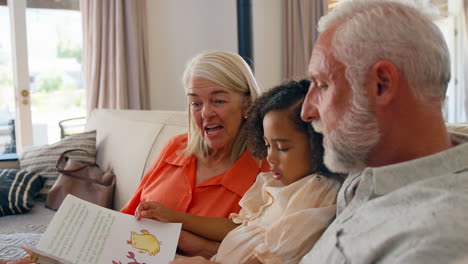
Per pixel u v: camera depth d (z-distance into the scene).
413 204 0.65
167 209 1.18
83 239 1.05
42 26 3.42
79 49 3.55
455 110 4.52
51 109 3.52
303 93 0.93
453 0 4.38
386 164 0.72
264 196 1.06
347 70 0.69
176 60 3.77
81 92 3.60
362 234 0.69
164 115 2.08
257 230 0.98
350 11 0.72
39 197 2.32
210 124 1.33
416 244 0.59
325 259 0.74
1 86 3.38
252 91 1.36
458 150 0.67
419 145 0.69
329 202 0.90
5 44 3.35
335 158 0.74
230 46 3.95
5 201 2.07
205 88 1.32
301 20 3.88
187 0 3.76
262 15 3.98
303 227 0.86
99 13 3.30
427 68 0.66
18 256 1.42
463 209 0.57
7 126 3.45
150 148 1.95
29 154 2.47
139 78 3.47
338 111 0.71
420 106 0.67
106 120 2.53
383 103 0.67
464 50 4.40
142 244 1.07
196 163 1.43
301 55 3.94
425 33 0.67
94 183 2.14
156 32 3.68
